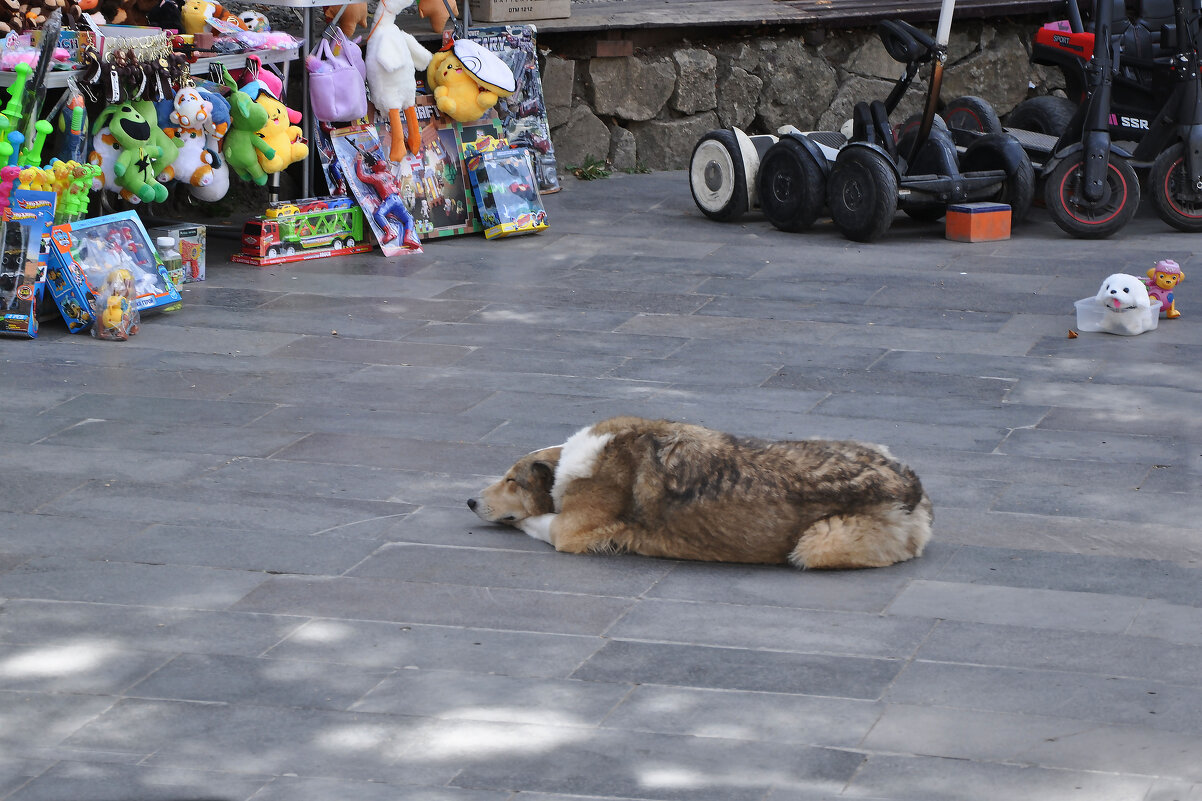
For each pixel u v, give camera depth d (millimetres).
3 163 9344
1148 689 4848
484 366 8703
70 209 9672
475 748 4477
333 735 4551
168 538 6117
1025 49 17047
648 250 11898
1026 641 5207
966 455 7191
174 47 10383
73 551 5977
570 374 8555
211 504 6512
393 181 11797
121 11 11289
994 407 7961
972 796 4203
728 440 5945
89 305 9250
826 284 10766
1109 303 9305
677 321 9758
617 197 14125
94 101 10211
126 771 4344
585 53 15055
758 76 15961
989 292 10492
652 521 5918
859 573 5805
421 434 7484
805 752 4453
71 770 4348
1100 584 5695
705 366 8734
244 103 10641
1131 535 6188
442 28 13367
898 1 16594
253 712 4695
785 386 8344
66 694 4809
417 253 11789
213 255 11586
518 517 6195
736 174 12680
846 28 16156
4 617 5371
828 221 13031
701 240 12273
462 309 10055
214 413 7797
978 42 16859
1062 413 7855
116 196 11531
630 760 4402
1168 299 9711
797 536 5793
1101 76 11828
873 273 11086
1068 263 11352
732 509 5801
